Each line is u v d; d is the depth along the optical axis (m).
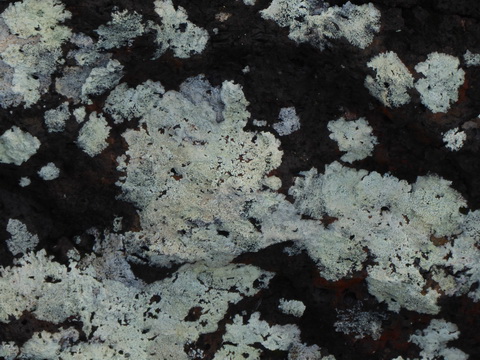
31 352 0.42
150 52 0.40
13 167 0.41
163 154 0.42
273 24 0.41
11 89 0.39
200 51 0.41
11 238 0.42
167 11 0.40
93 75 0.40
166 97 0.42
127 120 0.41
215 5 0.40
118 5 0.39
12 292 0.42
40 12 0.39
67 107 0.40
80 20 0.39
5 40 0.39
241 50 0.41
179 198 0.42
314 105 0.42
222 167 0.42
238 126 0.42
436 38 0.41
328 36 0.40
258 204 0.42
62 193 0.42
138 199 0.42
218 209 0.42
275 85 0.42
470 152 0.42
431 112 0.41
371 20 0.41
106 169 0.41
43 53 0.39
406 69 0.41
